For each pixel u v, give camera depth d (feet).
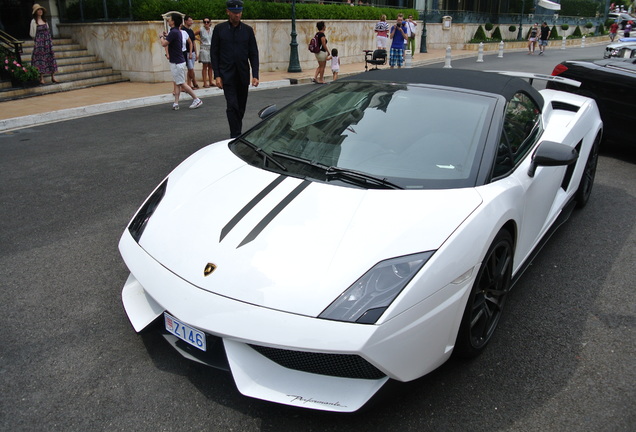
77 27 46.96
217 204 8.70
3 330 9.57
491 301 9.05
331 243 7.47
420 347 7.19
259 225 7.95
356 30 69.82
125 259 8.50
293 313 6.78
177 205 9.04
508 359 9.05
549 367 8.87
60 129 27.30
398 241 7.45
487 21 118.21
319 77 51.03
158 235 8.49
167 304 7.42
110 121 29.53
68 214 15.34
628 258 13.04
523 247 10.45
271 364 7.14
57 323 9.82
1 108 32.04
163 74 45.11
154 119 30.12
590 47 124.47
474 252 7.75
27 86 37.81
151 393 8.02
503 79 11.82
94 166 20.22
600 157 22.98
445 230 7.68
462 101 10.43
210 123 28.73
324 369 7.03
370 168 9.13
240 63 22.03
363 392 7.00
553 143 9.78
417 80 11.39
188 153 22.20
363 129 10.11
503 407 7.90
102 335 9.45
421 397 8.05
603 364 8.99
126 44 44.80
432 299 7.17
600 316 10.50
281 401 6.93
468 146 9.42
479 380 8.48
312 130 10.51
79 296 10.81
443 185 8.69
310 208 8.18
